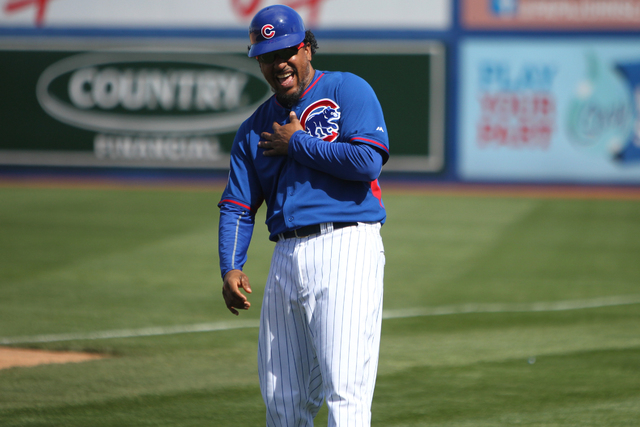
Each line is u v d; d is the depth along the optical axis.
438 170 57.31
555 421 13.84
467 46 56.06
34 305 24.30
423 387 16.00
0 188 55.94
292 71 9.92
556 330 21.20
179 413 14.43
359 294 9.62
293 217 9.79
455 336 20.56
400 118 57.31
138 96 59.25
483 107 56.28
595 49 54.59
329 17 57.41
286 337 10.12
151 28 58.91
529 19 55.12
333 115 9.95
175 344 19.75
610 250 34.72
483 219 43.72
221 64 58.69
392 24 56.81
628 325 21.77
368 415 9.62
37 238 37.06
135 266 30.72
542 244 36.12
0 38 59.50
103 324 21.94
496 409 14.55
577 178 55.59
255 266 30.88
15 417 14.14
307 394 10.36
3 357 18.50
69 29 59.25
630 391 15.65
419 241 36.78
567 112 55.28
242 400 15.25
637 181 54.94
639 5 53.81
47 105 59.72
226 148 59.22
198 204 48.97
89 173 60.00
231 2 58.28
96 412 14.46
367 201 9.95
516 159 56.22
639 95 54.41
